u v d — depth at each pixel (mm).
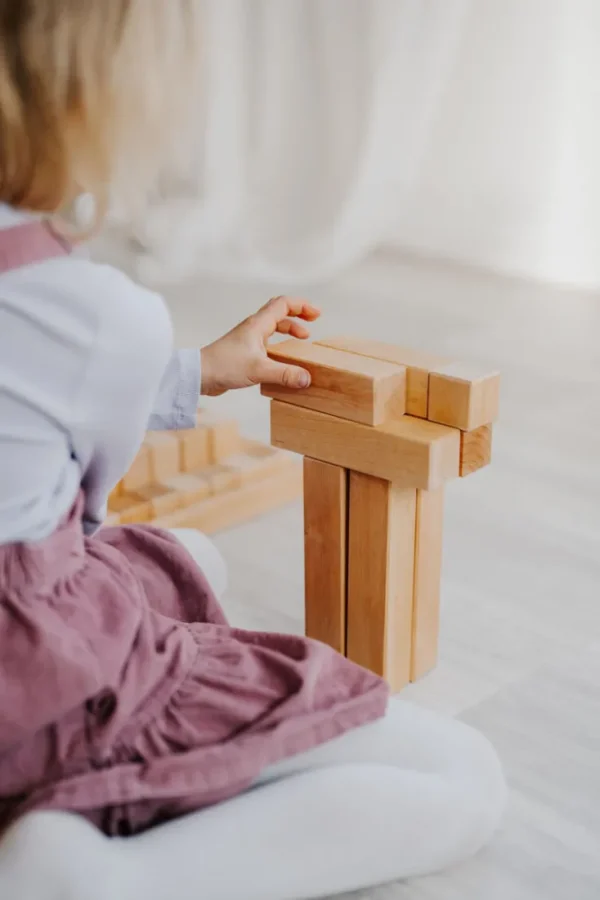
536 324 2348
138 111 679
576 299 2551
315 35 2764
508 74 2646
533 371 2035
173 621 841
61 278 702
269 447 1561
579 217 2627
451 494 1526
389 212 2875
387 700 829
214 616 951
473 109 2725
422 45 2721
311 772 789
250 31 2801
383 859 806
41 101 648
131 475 1389
